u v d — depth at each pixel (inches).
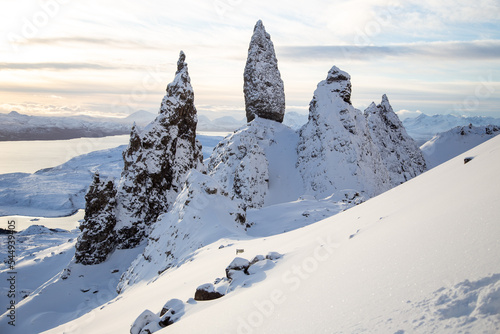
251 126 6353.3
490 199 272.8
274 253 624.1
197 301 560.4
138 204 3703.3
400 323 194.9
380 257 301.6
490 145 503.2
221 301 481.1
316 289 323.0
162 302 839.1
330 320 243.4
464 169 440.5
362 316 224.8
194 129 4362.7
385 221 432.5
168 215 2618.1
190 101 4264.3
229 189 5408.5
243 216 2455.7
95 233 3435.0
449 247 243.8
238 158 5762.8
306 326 256.1
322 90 6127.0
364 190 5413.4
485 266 200.8
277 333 272.5
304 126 6215.6
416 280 230.1
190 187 2461.9
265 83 6594.5
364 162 5634.8
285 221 2664.9
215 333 339.9
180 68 4426.7
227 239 1791.3
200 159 4503.0
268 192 5413.4
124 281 2566.4
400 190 625.9
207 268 1064.8
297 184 5605.3
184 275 1171.3
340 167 5526.6
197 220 2266.2
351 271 312.5
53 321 2662.4
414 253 267.9
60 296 2994.6
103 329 872.9
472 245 228.4
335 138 5713.6
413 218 355.3
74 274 3277.6
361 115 6112.2
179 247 2198.6
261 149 5620.1
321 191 5408.5
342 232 549.6
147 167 3841.0
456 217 281.3
